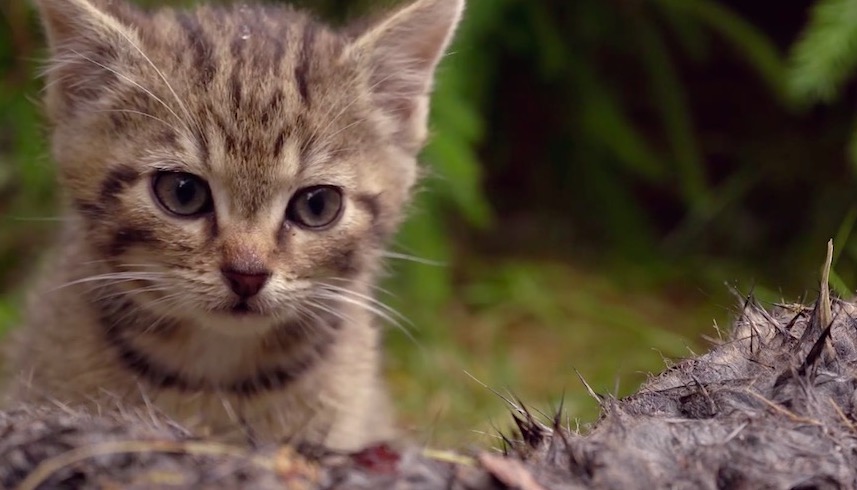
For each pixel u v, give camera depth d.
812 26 0.65
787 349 0.46
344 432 0.56
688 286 0.74
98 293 0.55
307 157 0.54
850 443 0.44
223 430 0.53
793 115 0.79
